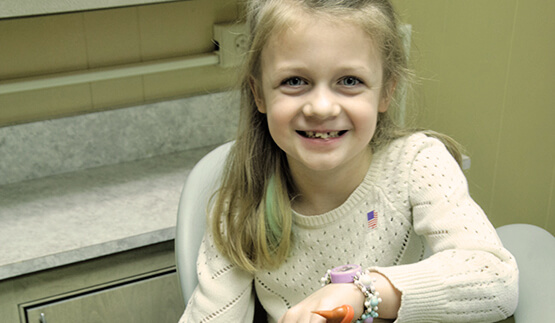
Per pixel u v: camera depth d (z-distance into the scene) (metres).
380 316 0.83
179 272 1.14
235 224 1.01
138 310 1.36
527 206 1.75
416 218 0.96
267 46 0.85
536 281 0.97
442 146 1.01
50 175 1.58
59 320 1.29
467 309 0.84
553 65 1.58
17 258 1.20
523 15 1.63
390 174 0.98
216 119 1.73
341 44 0.82
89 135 1.59
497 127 1.78
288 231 0.99
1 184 1.53
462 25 1.81
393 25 0.94
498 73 1.74
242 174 1.02
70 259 1.23
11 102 1.52
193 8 1.63
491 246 0.87
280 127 0.86
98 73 1.51
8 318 1.24
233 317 1.00
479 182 1.89
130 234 1.28
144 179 1.55
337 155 0.86
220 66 1.66
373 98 0.87
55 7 1.27
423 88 1.98
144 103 1.64
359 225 0.99
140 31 1.59
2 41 1.46
